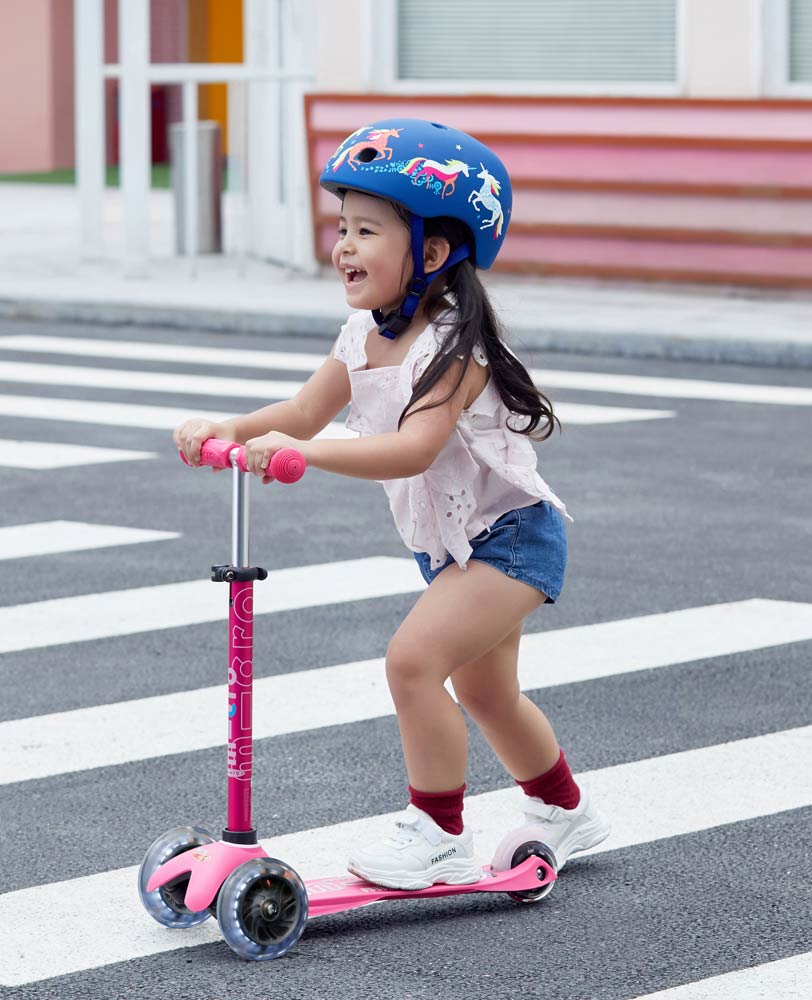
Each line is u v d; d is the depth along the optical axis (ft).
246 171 75.25
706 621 27.37
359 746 21.80
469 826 18.29
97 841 18.78
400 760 21.33
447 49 67.41
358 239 16.22
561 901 17.30
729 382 50.16
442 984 15.39
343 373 17.17
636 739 22.02
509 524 16.75
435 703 16.43
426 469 16.11
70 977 15.52
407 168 15.94
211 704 23.40
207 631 26.76
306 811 19.65
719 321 56.85
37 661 25.25
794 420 44.34
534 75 66.18
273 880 15.79
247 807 16.10
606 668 24.93
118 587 29.22
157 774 20.81
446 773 16.62
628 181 63.72
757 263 62.49
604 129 63.82
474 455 16.52
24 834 18.97
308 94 67.92
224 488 36.70
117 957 15.93
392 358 16.49
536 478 16.80
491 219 16.42
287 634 26.61
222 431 16.43
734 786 20.44
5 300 62.54
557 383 49.47
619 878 17.88
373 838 18.83
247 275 69.92
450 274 16.43
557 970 15.70
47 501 35.29
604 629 26.91
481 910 17.11
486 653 16.96
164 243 81.92
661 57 64.08
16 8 126.00
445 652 16.43
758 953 16.07
